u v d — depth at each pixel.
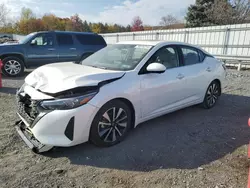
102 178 2.49
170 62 3.98
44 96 2.70
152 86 3.50
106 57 3.97
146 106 3.50
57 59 9.16
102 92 2.89
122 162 2.81
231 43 12.54
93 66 3.69
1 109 4.62
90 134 2.93
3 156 2.86
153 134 3.62
